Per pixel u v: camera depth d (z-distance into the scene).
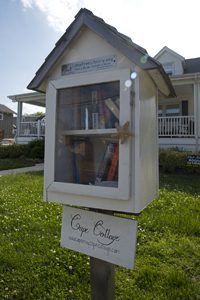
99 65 1.26
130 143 1.16
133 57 1.14
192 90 11.91
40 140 12.65
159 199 4.54
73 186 1.30
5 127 30.86
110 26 1.26
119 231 1.26
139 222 3.42
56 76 1.40
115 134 1.14
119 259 1.25
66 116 1.40
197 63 14.47
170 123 11.68
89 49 1.29
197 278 2.23
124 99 1.16
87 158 1.35
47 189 1.40
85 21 1.26
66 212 1.47
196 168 7.88
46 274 2.25
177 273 2.22
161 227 3.26
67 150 1.41
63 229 1.47
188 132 10.56
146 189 1.34
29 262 2.41
